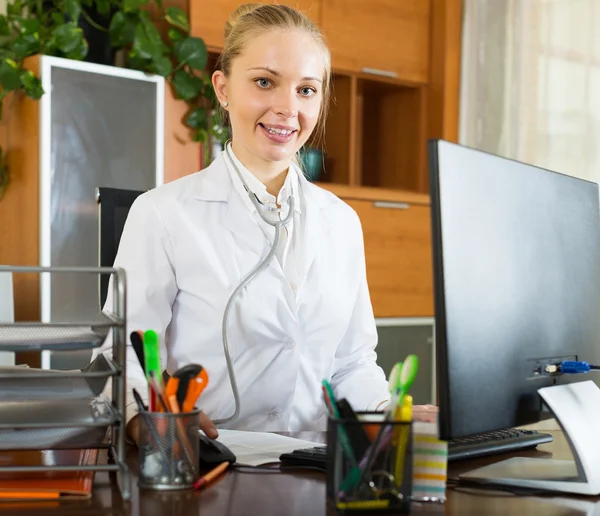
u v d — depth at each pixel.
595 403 1.17
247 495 1.00
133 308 1.55
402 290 4.01
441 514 0.94
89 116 3.11
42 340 1.00
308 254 1.65
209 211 1.63
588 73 3.86
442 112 4.18
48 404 1.01
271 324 1.59
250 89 1.58
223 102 1.73
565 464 1.20
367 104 4.45
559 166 3.96
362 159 4.45
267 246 1.62
